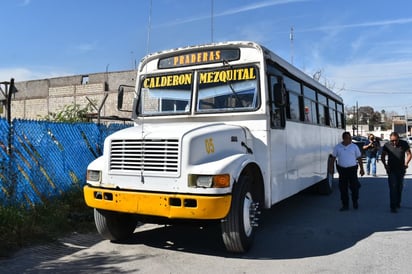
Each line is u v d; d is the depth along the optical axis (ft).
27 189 24.57
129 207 17.56
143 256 18.65
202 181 16.48
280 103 20.53
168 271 16.53
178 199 16.66
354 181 30.91
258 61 20.86
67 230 22.74
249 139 20.80
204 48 22.13
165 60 23.16
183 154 16.84
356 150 30.94
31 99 100.89
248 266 17.19
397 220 26.96
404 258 18.37
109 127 33.40
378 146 57.67
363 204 33.47
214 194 16.34
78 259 18.17
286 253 19.21
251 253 19.13
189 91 22.16
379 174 59.77
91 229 23.48
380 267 17.08
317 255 18.88
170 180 16.94
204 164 17.03
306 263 17.62
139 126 20.63
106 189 18.22
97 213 20.16
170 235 22.59
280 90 20.54
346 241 21.53
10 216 20.88
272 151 21.66
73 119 44.88
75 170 29.09
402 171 29.99
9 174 23.36
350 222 26.40
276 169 22.39
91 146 31.04
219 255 18.84
